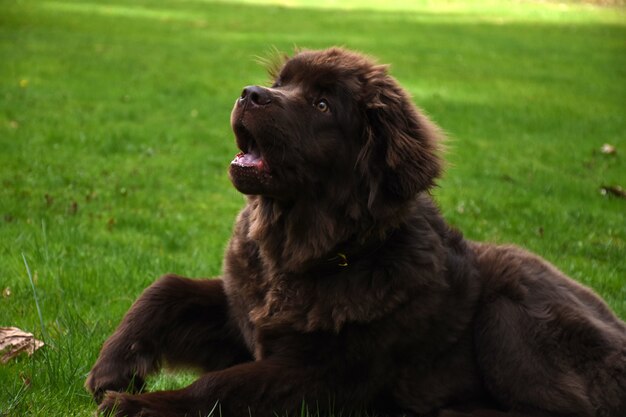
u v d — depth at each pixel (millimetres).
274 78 4949
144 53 21109
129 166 11242
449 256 4656
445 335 4480
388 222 4320
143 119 14102
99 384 4352
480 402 4645
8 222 8172
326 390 4203
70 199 9344
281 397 4105
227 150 12531
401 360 4367
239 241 4633
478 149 13742
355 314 4164
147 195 9945
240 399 4039
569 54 26469
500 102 17906
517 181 11820
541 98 18719
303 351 4227
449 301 4504
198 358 4738
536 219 9758
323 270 4309
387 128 4375
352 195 4375
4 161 10711
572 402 4430
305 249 4340
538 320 4602
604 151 14102
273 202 4457
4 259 6891
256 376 4082
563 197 11148
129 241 7926
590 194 11336
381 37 27422
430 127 4582
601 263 8289
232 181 4402
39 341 5012
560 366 4523
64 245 7430
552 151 13977
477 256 4898
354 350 4203
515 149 13945
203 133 13336
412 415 4477
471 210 9992
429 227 4562
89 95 15484
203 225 9000
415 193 4320
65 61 18797
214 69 19344
